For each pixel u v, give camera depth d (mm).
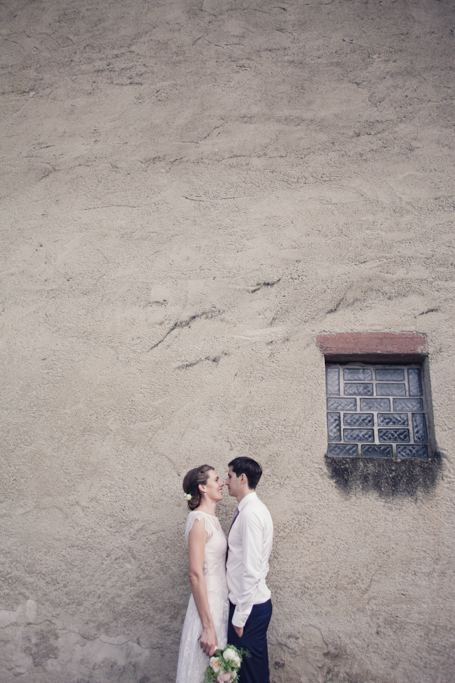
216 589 2229
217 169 3461
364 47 3654
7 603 2756
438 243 3135
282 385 2945
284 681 2500
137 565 2750
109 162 3576
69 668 2633
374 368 3098
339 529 2689
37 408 3078
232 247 3270
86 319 3229
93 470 2924
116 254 3352
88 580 2752
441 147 3348
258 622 2160
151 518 2809
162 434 2936
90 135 3670
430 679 2469
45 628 2703
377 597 2586
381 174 3320
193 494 2395
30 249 3432
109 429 2986
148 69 3801
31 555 2818
